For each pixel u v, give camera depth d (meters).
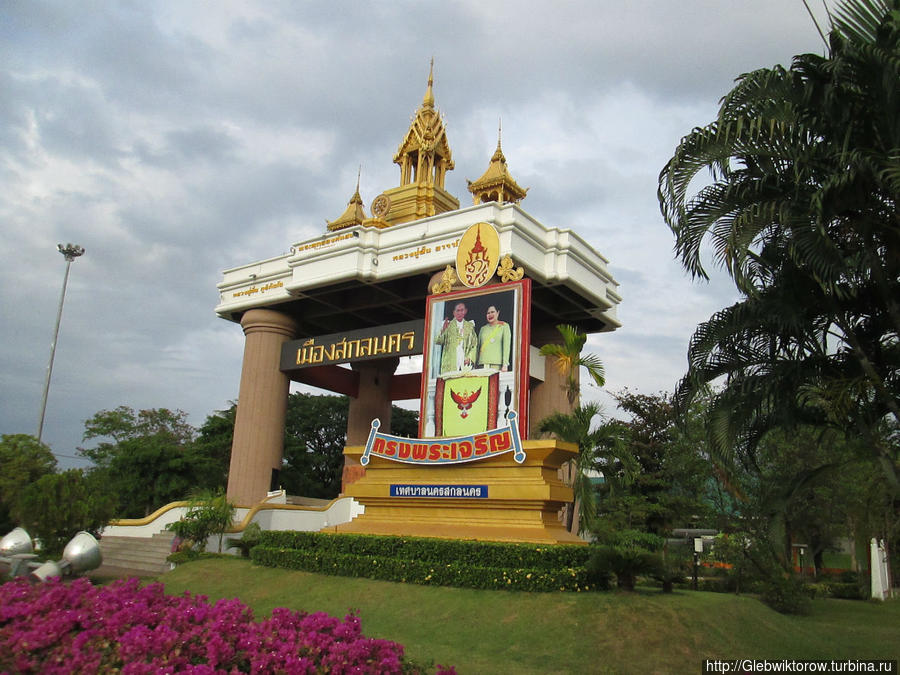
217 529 28.11
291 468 58.66
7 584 9.06
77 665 6.82
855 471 31.09
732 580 24.73
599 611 15.59
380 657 8.18
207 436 55.25
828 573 43.34
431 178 47.03
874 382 12.95
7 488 29.12
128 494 45.25
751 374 14.93
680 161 13.55
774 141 12.80
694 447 31.19
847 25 12.03
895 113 11.59
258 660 7.35
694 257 13.56
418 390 47.00
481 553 19.23
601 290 38.47
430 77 49.81
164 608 8.63
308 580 21.30
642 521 35.75
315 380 44.69
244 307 44.12
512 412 22.17
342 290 40.72
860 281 13.22
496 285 27.12
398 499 23.97
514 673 13.05
